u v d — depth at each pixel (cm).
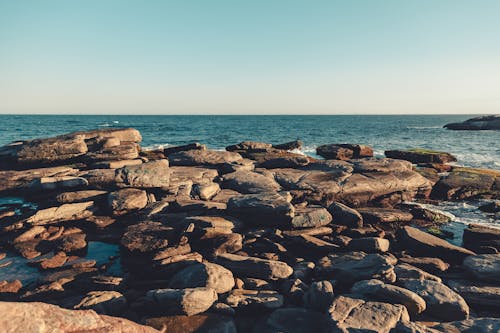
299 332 810
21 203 1961
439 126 12838
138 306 934
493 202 2005
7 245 1435
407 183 2152
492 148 5038
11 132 8088
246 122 17100
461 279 1086
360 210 1803
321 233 1484
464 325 805
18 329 502
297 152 3947
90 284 1105
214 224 1389
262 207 1493
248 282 1062
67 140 2545
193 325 837
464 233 1484
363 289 938
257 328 849
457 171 2595
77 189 1923
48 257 1355
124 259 1287
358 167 2403
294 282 1037
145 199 1767
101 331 600
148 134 8250
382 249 1287
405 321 790
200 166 2552
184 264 1185
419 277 1041
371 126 12825
